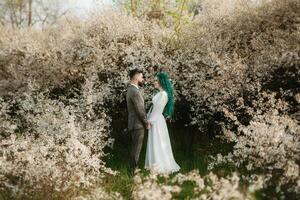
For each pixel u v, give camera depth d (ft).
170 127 32.71
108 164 27.30
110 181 23.11
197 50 32.27
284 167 19.44
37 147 22.12
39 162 20.85
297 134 22.00
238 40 32.01
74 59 36.47
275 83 28.94
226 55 29.17
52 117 27.04
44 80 37.19
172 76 31.73
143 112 25.58
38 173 20.11
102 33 35.73
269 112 24.61
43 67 37.55
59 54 38.86
